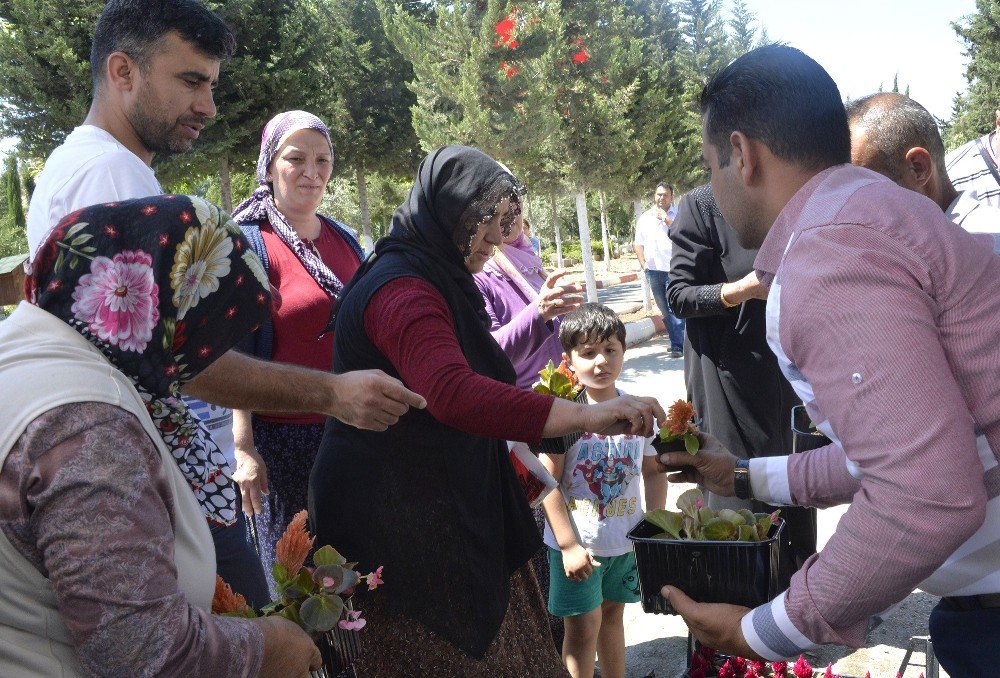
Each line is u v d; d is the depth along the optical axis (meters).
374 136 13.91
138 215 1.33
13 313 1.32
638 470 3.14
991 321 1.30
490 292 3.57
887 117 2.26
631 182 12.81
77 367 1.24
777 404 3.38
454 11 9.13
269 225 3.28
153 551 1.21
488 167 2.12
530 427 1.83
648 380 8.54
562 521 2.86
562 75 10.47
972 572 1.42
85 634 1.17
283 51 10.65
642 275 13.64
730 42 20.41
